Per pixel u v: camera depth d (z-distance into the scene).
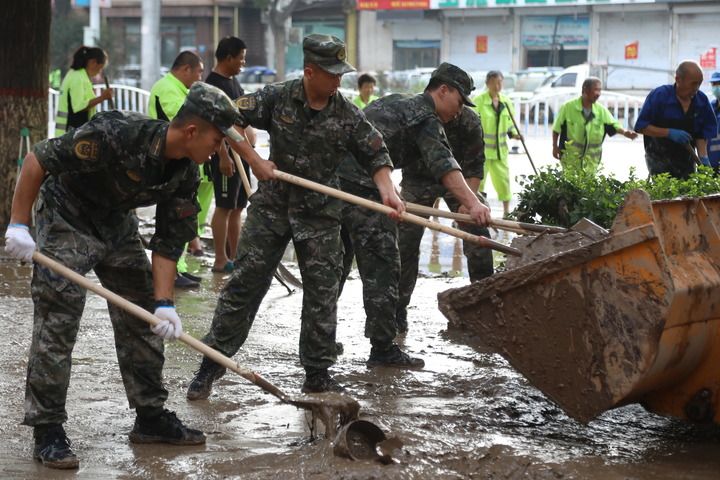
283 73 61.69
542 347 6.72
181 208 6.33
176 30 63.62
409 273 10.00
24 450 6.59
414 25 60.88
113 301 6.16
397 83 49.34
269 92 7.61
